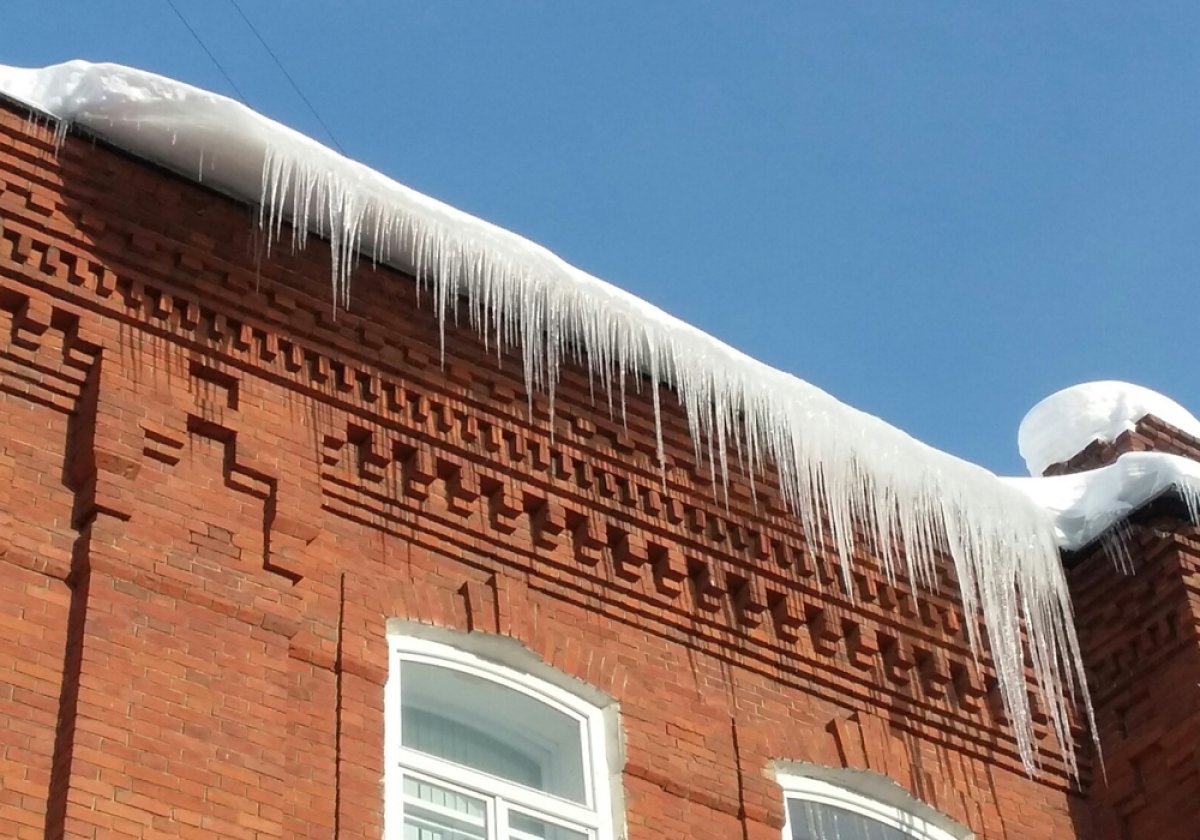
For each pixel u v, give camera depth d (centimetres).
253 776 977
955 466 1380
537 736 1157
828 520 1328
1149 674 1375
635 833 1122
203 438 1088
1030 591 1394
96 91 1120
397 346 1198
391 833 1027
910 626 1338
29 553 986
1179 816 1323
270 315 1152
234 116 1131
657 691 1194
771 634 1276
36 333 1062
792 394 1319
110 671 958
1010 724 1355
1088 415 1583
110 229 1114
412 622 1116
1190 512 1398
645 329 1263
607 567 1223
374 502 1146
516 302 1220
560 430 1242
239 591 1036
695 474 1287
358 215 1170
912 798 1274
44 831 907
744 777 1192
